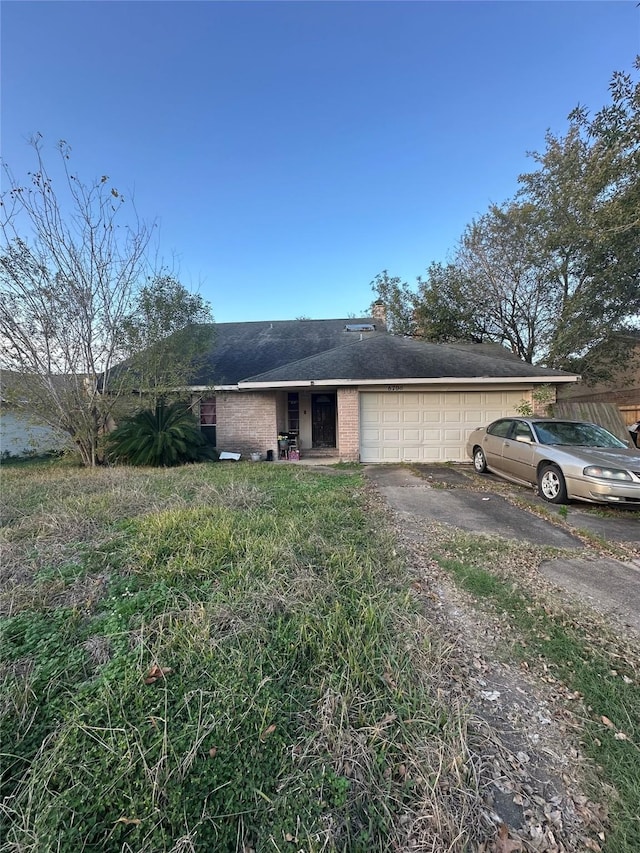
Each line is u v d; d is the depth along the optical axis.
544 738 1.91
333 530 4.49
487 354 14.41
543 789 1.65
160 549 3.75
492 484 7.75
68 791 1.53
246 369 12.69
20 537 4.25
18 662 2.28
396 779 1.65
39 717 1.94
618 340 14.73
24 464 10.82
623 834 1.49
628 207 8.97
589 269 13.48
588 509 6.00
